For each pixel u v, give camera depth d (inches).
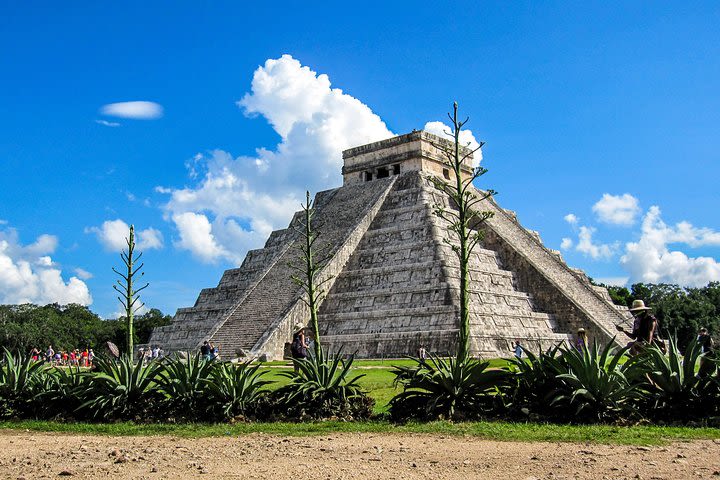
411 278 2154.3
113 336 4645.7
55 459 546.6
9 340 3833.7
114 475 477.1
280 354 2139.5
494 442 577.3
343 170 2906.0
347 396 759.7
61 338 4153.5
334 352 2096.5
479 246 2453.2
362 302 2208.4
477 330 1945.1
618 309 2544.3
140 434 682.2
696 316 3260.3
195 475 471.8
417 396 715.4
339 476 458.6
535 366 691.4
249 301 2411.4
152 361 829.2
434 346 1909.4
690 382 653.9
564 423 656.4
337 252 2359.7
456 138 843.4
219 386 737.6
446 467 480.1
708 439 570.3
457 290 2022.6
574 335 2212.1
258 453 551.5
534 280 2332.7
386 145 2770.7
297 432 657.6
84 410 793.6
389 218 2507.4
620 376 645.3
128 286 916.0
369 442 593.6
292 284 2368.4
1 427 759.7
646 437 577.6
